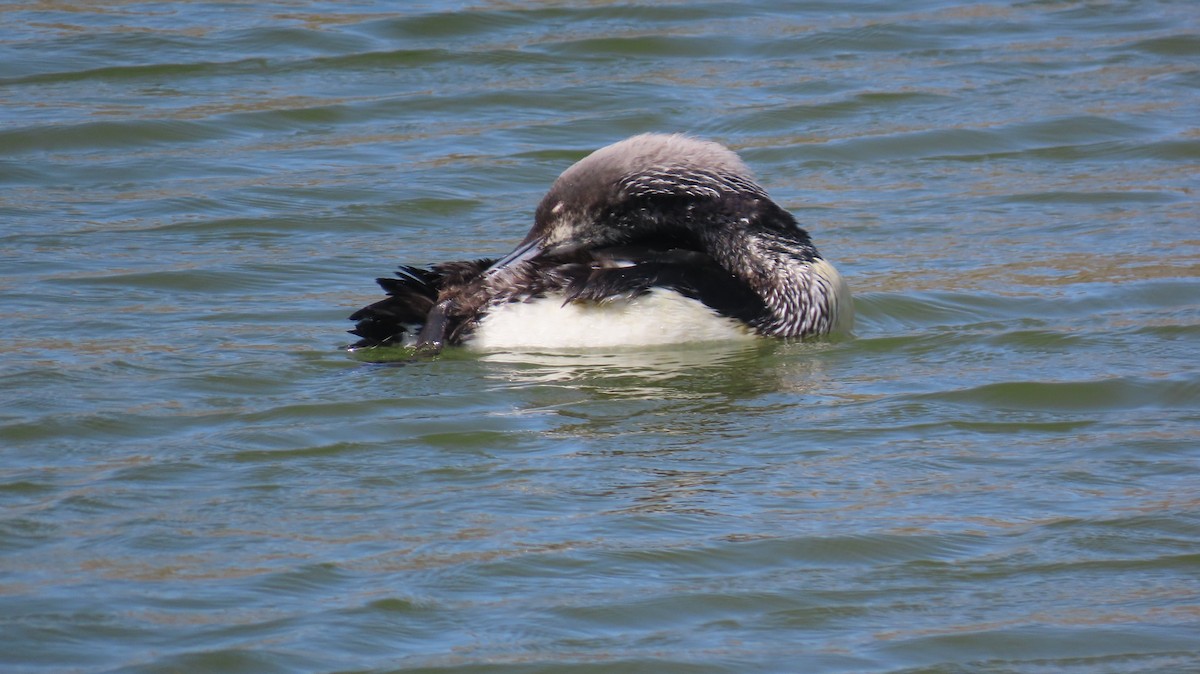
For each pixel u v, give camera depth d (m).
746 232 14.79
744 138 21.45
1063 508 10.83
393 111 22.25
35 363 13.61
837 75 23.72
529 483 11.16
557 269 14.02
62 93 22.33
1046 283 16.34
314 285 16.39
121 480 11.14
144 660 8.73
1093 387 13.19
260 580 9.65
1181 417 12.62
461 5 26.30
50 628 9.03
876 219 18.70
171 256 17.08
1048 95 22.98
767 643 9.11
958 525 10.55
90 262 16.78
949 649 9.05
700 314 14.09
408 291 14.11
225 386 13.15
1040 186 19.80
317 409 12.57
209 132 21.31
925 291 16.11
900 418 12.56
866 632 9.25
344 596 9.50
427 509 10.71
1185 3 27.25
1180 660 8.92
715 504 10.84
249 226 18.20
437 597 9.52
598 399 12.87
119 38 24.52
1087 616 9.40
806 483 11.23
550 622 9.27
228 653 8.81
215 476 11.24
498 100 22.62
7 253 16.97
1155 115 22.17
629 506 10.77
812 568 9.98
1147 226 18.23
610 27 25.52
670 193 14.97
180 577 9.69
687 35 25.09
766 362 14.00
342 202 19.11
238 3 26.41
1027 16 26.67
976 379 13.52
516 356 13.84
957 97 22.86
